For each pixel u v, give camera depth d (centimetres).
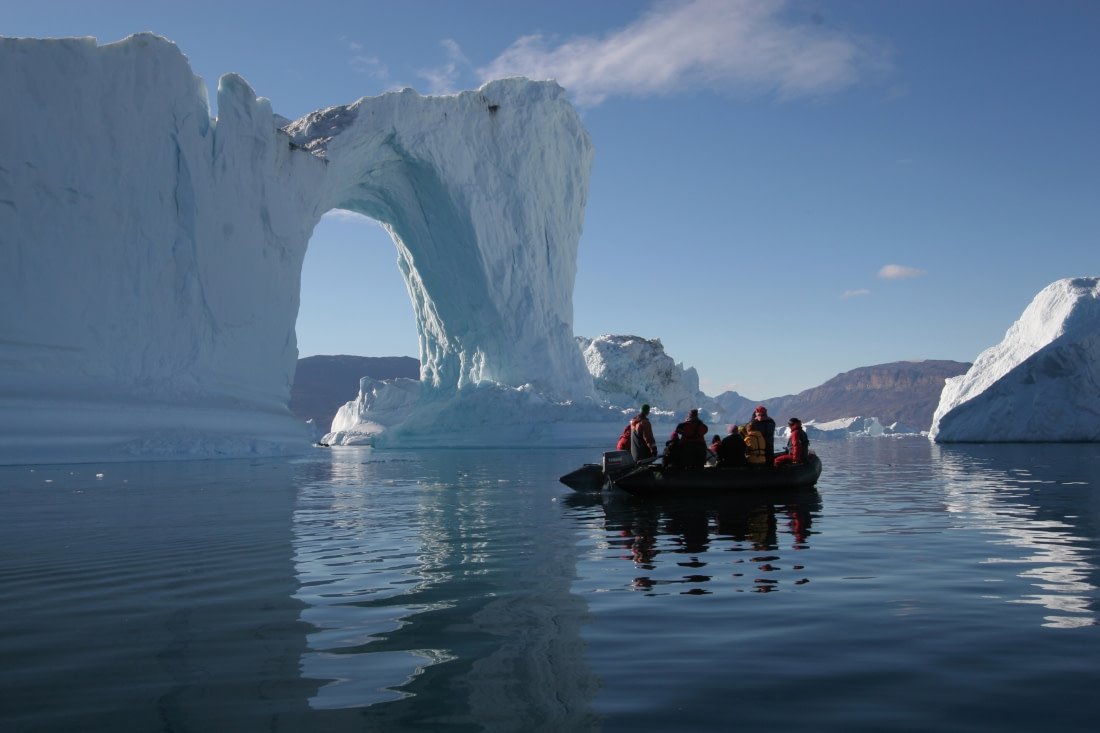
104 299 1962
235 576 461
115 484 1148
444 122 3262
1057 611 356
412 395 5278
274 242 2425
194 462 1762
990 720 229
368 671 283
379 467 1602
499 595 404
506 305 3506
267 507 836
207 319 2178
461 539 600
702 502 873
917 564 479
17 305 1811
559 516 748
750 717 234
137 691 264
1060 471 1309
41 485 1130
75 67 1928
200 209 2161
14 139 1823
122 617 366
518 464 1733
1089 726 224
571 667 285
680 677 271
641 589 416
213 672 284
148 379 2012
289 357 2495
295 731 229
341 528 668
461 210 3347
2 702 254
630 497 934
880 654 294
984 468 1430
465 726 231
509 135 3591
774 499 900
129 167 2023
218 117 2252
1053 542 555
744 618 351
